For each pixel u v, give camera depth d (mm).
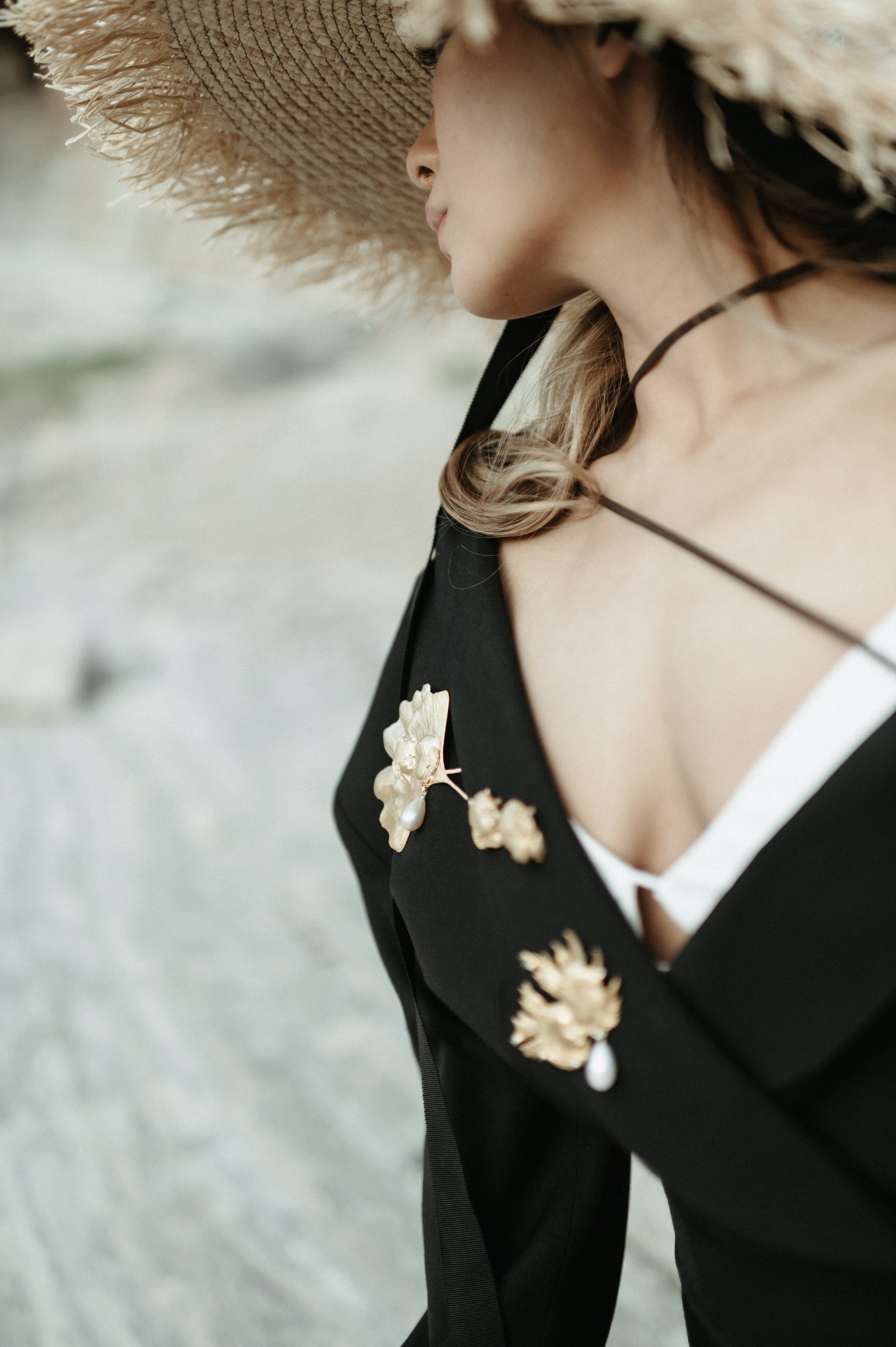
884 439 662
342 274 1061
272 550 6730
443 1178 792
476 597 759
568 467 768
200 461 8367
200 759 4277
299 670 5070
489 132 711
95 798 4055
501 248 730
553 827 677
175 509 7598
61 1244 2168
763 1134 629
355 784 885
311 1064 2592
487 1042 725
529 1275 806
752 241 714
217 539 7012
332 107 920
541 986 672
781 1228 636
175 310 10867
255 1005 2824
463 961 716
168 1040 2723
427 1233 835
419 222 1006
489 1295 787
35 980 3012
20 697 4824
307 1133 2383
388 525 6949
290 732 4457
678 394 734
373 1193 2213
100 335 10266
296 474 7887
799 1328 690
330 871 3418
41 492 8148
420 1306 1949
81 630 5406
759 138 688
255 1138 2389
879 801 613
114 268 12039
